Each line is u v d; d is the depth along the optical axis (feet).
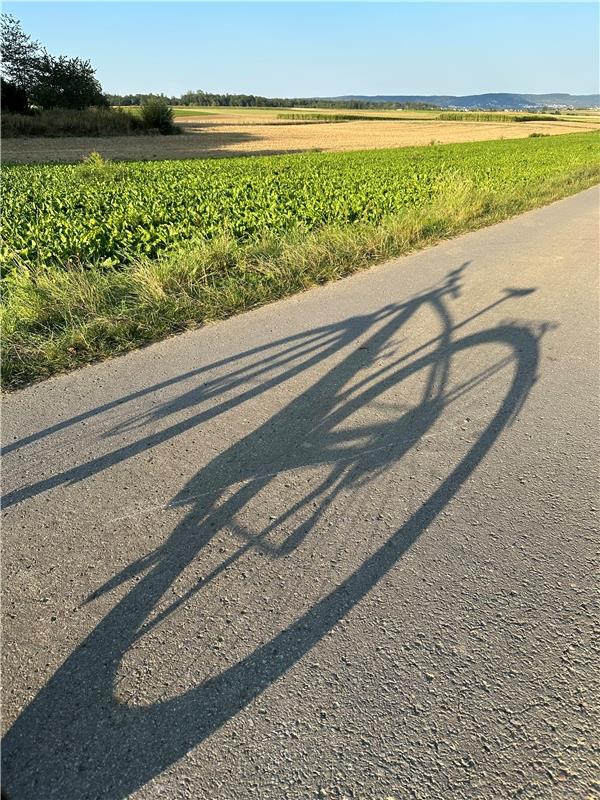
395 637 5.96
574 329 14.97
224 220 27.14
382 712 5.19
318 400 11.14
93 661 5.73
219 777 4.69
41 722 5.14
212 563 7.01
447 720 5.11
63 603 6.43
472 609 6.31
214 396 11.32
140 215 29.48
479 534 7.47
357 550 7.20
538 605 6.36
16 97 147.13
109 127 149.28
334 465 8.98
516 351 13.51
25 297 15.49
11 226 27.12
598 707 5.22
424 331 14.85
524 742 4.92
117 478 8.68
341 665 5.65
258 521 7.74
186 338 14.55
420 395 11.32
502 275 20.45
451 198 34.22
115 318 14.89
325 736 4.99
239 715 5.19
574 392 11.44
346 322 15.58
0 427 10.12
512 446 9.51
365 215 29.66
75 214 32.09
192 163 81.56
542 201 40.70
